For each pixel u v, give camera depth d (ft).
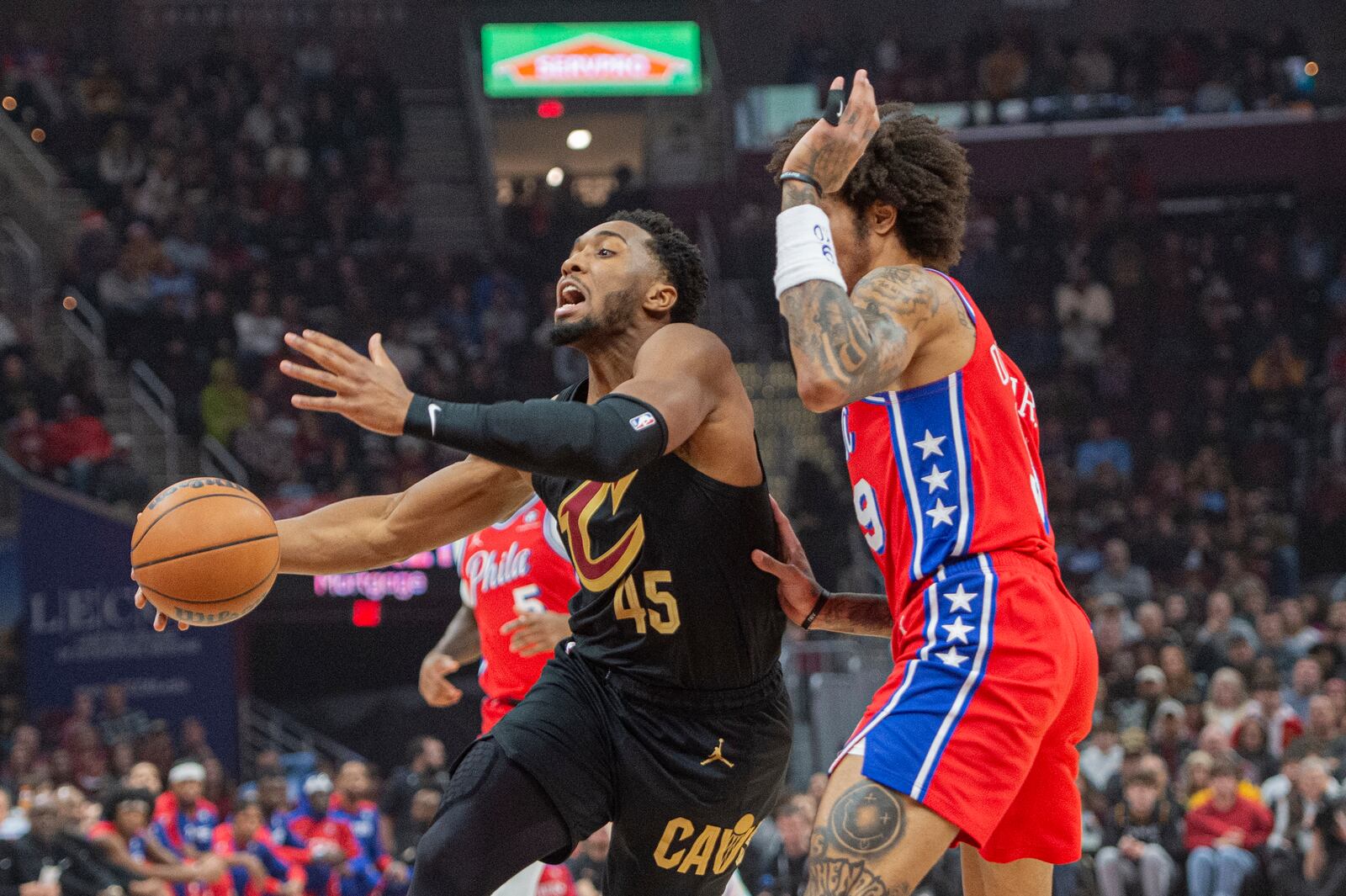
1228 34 71.41
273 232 60.90
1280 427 57.52
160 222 59.36
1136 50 70.49
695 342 10.27
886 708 9.54
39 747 39.34
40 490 40.50
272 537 10.51
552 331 10.89
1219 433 56.70
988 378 9.89
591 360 11.15
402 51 74.02
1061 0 75.10
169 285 56.08
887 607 11.28
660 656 10.68
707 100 71.77
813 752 38.06
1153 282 62.49
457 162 72.08
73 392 49.16
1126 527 50.55
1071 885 28.07
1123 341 61.16
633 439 9.10
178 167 62.18
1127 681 34.78
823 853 9.26
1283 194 67.10
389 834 32.86
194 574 10.16
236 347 55.42
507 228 63.62
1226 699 33.53
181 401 53.01
